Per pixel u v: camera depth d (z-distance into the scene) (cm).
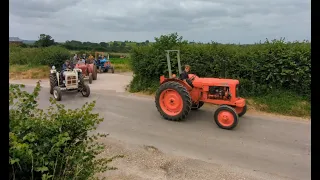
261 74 884
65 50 2306
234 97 687
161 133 625
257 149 538
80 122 295
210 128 667
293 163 477
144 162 464
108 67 2148
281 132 641
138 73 1162
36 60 2169
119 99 1005
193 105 778
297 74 830
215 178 414
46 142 264
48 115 315
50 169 261
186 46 1047
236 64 921
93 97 1041
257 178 419
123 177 408
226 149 535
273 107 820
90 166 293
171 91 725
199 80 737
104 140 561
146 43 1173
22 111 290
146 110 842
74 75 1039
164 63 1059
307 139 595
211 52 972
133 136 600
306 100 829
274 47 866
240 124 701
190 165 458
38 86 304
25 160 238
